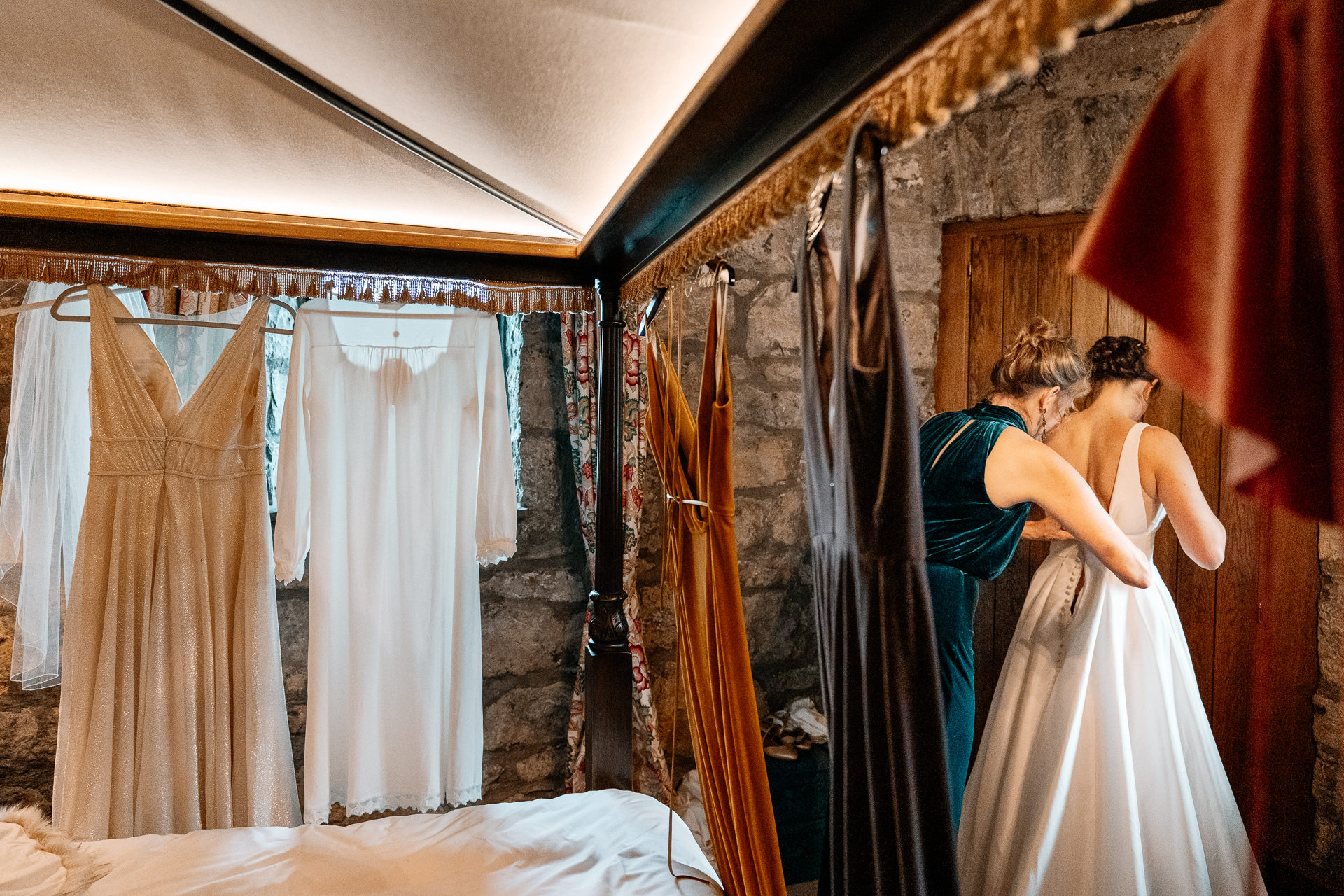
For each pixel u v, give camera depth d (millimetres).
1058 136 2465
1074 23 505
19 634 1946
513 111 1182
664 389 1578
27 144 1394
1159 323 415
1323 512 353
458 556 2225
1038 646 1986
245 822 2025
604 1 853
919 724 668
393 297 1918
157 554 1926
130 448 1894
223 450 1994
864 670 708
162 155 1441
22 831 1432
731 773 1294
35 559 1956
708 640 1394
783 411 2682
